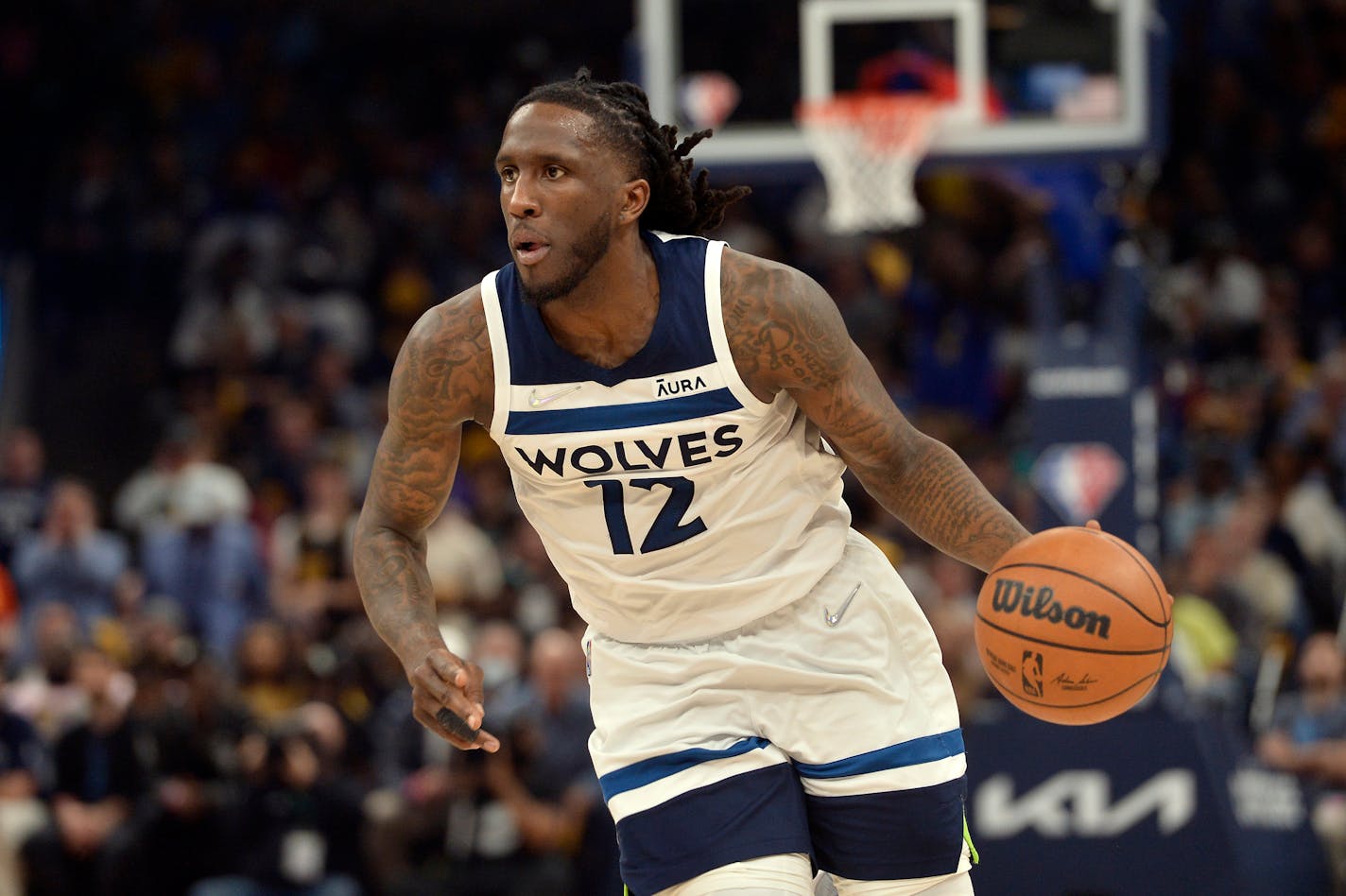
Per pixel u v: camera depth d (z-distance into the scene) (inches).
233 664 747.4
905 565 759.7
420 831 636.7
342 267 1151.6
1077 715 269.4
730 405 260.4
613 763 278.2
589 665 289.6
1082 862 565.0
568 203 251.3
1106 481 596.7
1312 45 1243.2
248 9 1375.5
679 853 271.4
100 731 662.5
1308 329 1092.5
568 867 626.8
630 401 260.2
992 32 669.9
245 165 1253.1
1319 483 890.1
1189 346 997.2
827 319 260.8
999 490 823.7
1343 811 603.8
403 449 275.0
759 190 1179.9
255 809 642.2
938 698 287.0
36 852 652.1
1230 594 759.1
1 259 1246.9
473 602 767.1
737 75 682.8
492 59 1386.6
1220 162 1191.6
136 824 645.3
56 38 1330.0
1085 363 602.5
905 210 674.2
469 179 1269.7
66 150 1298.0
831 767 276.1
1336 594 841.5
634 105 263.6
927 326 1050.7
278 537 880.3
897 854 279.4
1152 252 664.4
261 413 1045.2
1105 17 663.8
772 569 273.7
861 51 677.3
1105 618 262.4
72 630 725.3
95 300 1208.2
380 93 1331.2
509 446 267.1
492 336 262.7
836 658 276.2
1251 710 690.2
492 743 264.2
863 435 271.0
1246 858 573.9
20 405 1126.4
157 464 1008.9
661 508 266.5
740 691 275.3
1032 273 654.5
